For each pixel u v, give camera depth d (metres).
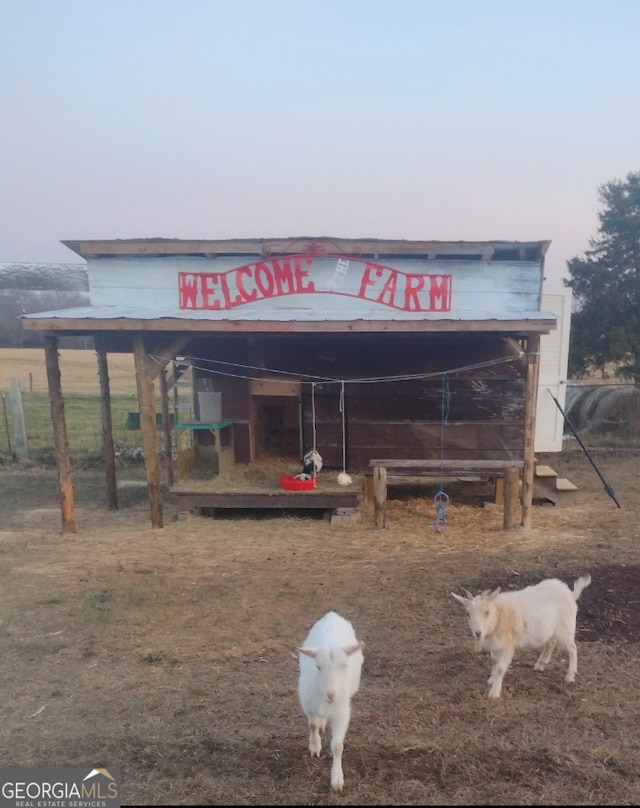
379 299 10.12
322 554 8.43
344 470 11.02
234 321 8.84
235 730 4.40
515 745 4.19
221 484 10.56
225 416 11.77
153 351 9.60
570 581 7.27
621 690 4.91
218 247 10.10
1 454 15.47
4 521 10.35
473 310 10.06
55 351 9.38
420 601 6.78
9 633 6.08
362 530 9.55
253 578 7.54
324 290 10.14
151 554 8.49
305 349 11.06
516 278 10.07
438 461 9.44
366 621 6.28
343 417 10.90
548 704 4.73
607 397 17.95
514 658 5.52
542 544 8.76
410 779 3.87
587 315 20.16
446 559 8.15
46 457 15.43
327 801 3.70
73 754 4.14
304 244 10.00
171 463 13.02
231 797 3.74
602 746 4.18
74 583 7.43
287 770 3.97
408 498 11.68
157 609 6.64
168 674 5.25
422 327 8.66
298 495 9.95
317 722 3.96
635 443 16.80
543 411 12.46
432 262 10.18
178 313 9.62
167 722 4.51
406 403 10.77
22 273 30.02
